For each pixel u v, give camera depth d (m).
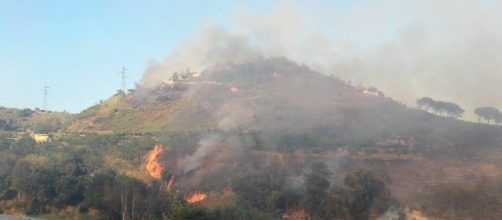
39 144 176.38
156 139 166.88
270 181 118.56
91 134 190.12
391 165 138.38
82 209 133.00
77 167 151.75
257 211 105.50
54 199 138.38
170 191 126.94
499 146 158.00
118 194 120.06
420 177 131.62
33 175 140.25
